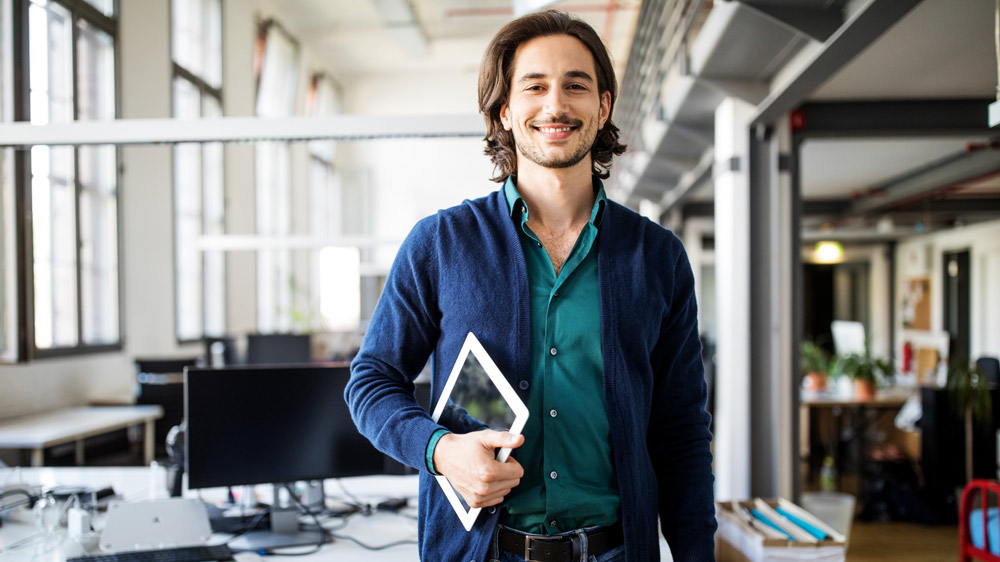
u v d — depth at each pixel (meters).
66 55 4.84
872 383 5.38
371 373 1.15
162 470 2.80
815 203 8.52
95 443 4.52
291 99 10.06
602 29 9.90
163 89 6.03
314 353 6.35
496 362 1.11
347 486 2.68
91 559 1.90
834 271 12.63
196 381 2.05
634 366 1.16
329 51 10.88
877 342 11.53
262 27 9.05
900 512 4.66
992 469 4.80
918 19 2.94
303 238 5.09
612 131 1.29
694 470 1.22
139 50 5.69
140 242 5.70
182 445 2.38
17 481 2.51
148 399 4.46
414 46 10.07
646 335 1.17
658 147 4.93
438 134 2.25
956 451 4.76
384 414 1.09
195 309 7.00
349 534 2.16
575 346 1.12
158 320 5.92
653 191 7.16
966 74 3.60
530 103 1.12
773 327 3.52
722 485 3.65
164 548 1.99
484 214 1.19
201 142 2.34
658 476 1.26
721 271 3.71
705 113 4.01
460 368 1.10
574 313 1.13
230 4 7.84
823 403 5.23
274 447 2.12
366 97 11.84
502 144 1.27
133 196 5.61
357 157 11.88
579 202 1.21
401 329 1.17
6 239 3.46
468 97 11.74
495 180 1.32
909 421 5.58
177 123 2.28
